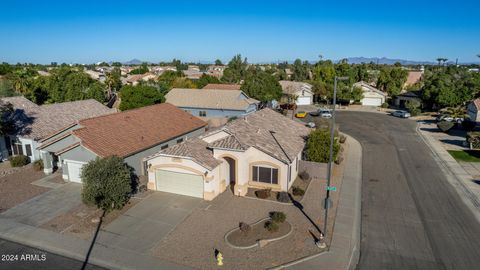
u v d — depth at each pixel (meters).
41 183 27.55
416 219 21.70
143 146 29.72
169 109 39.94
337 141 36.34
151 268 16.52
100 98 64.69
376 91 78.88
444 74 69.06
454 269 16.55
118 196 22.16
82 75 64.88
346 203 24.02
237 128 28.59
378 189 26.73
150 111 37.25
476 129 50.56
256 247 18.23
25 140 32.91
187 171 24.70
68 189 26.31
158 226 20.56
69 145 28.31
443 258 17.45
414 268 16.64
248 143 26.00
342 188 26.83
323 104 81.50
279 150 26.56
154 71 164.50
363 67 102.50
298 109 72.94
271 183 26.09
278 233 19.58
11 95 57.28
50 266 16.77
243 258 17.25
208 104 56.22
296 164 28.69
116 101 73.88
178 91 61.31
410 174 30.36
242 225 19.75
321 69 96.31
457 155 36.62
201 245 18.44
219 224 20.77
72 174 27.81
